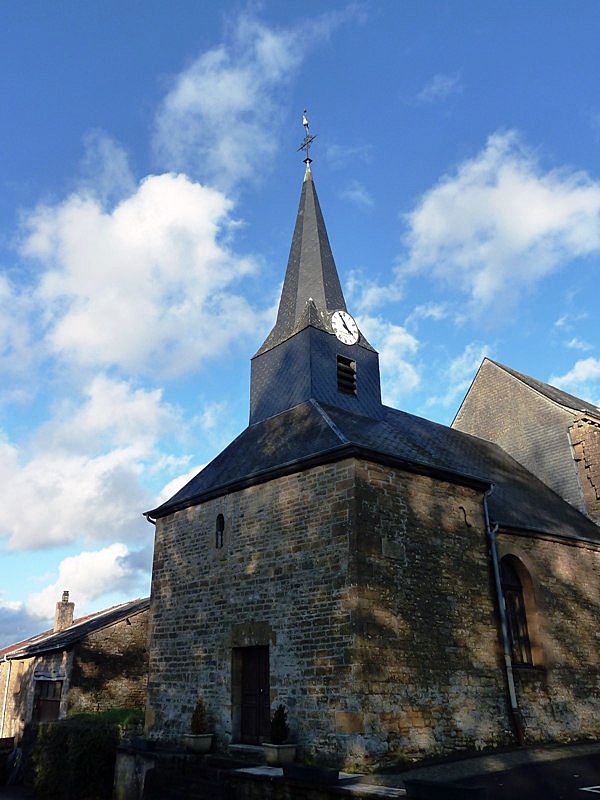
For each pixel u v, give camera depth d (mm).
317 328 16047
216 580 13609
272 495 12922
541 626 13938
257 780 10102
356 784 8945
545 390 20781
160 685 14281
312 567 11602
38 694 21141
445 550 12492
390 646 10789
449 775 9453
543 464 19719
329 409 14930
